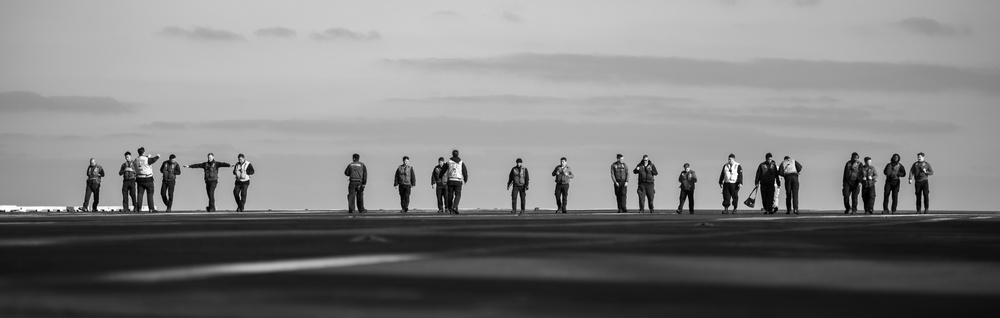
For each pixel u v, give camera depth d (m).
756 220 31.80
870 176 44.62
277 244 16.78
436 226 24.80
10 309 8.52
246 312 8.48
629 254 14.81
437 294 9.79
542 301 9.36
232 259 13.50
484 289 10.22
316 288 10.13
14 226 24.53
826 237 20.06
